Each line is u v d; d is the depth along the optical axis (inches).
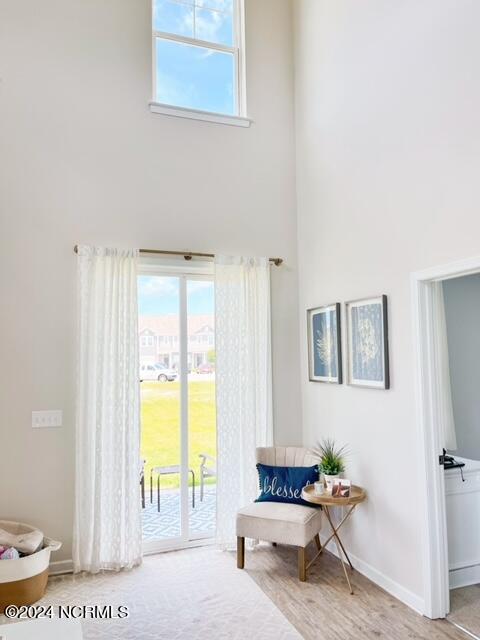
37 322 138.7
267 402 159.5
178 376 156.6
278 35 176.9
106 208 148.1
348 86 142.0
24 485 134.6
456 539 123.8
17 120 141.1
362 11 135.1
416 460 112.7
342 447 142.9
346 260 142.1
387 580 122.0
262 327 160.7
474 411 151.3
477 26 96.7
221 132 164.4
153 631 105.0
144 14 158.4
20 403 135.7
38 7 146.3
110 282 142.2
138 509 139.6
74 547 134.2
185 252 155.4
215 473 158.2
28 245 139.5
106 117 150.5
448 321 148.9
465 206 99.5
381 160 126.4
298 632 103.8
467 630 103.4
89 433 136.9
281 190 171.3
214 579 129.5
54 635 69.6
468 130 98.8
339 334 144.2
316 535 142.7
